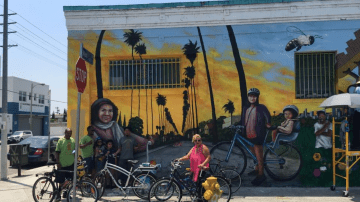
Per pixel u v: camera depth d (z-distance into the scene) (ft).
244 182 27.55
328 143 27.35
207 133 27.91
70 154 23.95
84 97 28.58
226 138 27.81
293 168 27.50
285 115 27.66
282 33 27.89
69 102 28.60
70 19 28.86
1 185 31.30
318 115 27.53
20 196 26.04
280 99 27.73
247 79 27.89
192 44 28.30
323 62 28.07
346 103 22.84
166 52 28.48
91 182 23.16
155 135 28.40
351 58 27.55
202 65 28.19
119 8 28.63
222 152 27.73
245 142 27.73
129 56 28.78
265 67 27.86
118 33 28.84
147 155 27.89
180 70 28.68
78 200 23.41
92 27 28.84
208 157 21.22
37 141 51.13
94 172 27.32
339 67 27.66
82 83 18.66
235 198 23.86
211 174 25.13
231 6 28.02
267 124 27.71
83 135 28.30
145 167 23.81
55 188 23.45
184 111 28.27
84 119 28.43
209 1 28.17
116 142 28.43
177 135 28.19
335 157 27.43
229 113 27.89
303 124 27.58
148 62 29.04
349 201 22.91
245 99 27.86
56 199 23.25
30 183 32.42
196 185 21.30
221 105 27.94
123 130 28.58
